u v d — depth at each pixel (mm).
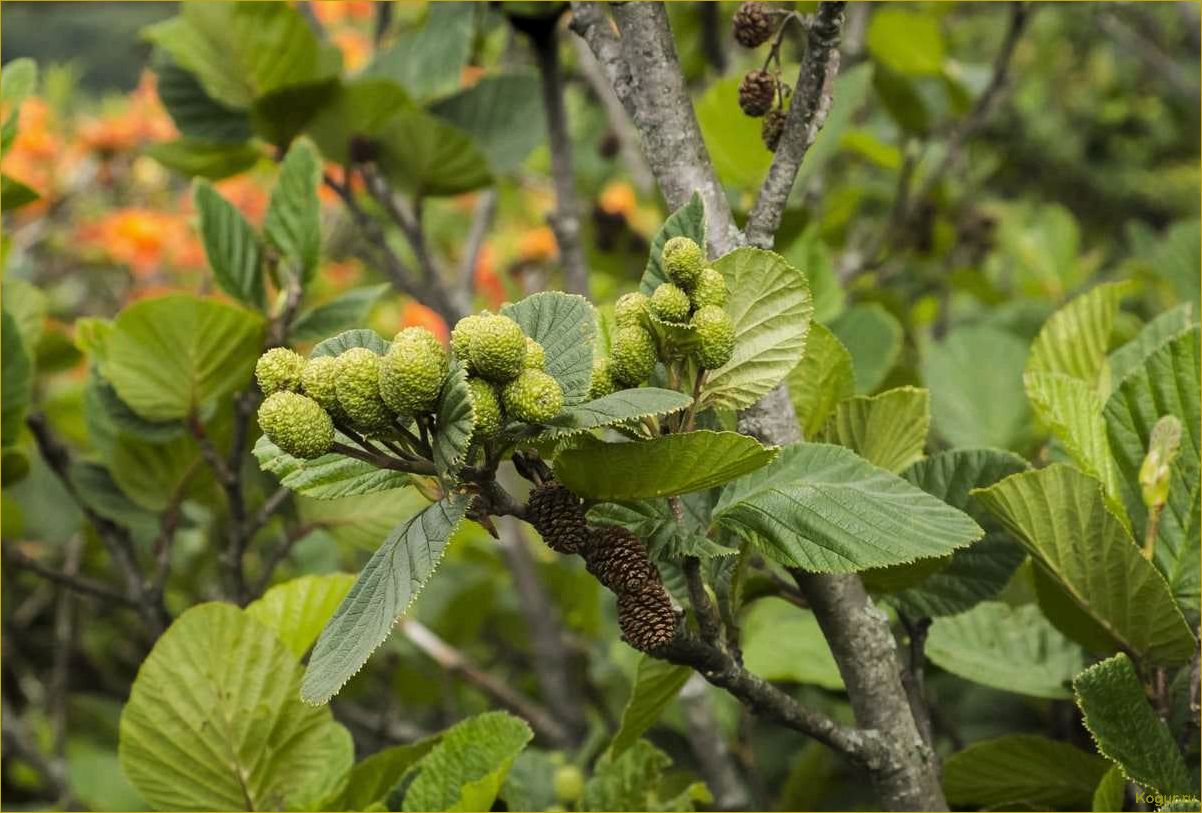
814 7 1013
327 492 673
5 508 1037
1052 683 821
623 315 664
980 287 1450
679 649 671
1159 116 3492
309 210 929
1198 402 732
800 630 880
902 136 1495
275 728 773
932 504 668
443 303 1135
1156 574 706
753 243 712
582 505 665
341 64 1094
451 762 765
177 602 1280
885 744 707
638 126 726
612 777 827
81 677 1505
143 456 943
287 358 637
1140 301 1452
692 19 1442
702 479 653
